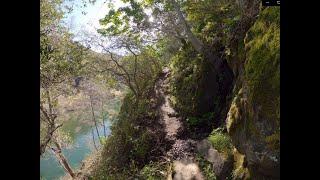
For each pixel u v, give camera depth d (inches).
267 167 195.2
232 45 348.5
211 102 421.4
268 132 187.3
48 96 475.8
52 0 418.9
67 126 967.6
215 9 404.8
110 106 997.2
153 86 568.7
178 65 530.3
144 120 485.1
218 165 284.2
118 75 578.9
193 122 415.2
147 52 594.2
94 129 1010.1
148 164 398.0
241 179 231.1
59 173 733.3
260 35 213.2
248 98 207.2
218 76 413.7
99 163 529.3
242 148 234.8
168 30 497.0
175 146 393.4
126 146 464.4
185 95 462.6
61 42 442.6
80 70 509.0
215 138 314.7
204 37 436.8
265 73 192.7
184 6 425.7
